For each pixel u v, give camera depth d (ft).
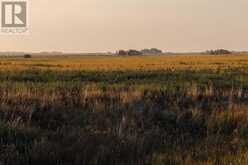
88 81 118.11
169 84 101.04
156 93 77.56
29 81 111.96
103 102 62.75
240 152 36.52
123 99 65.36
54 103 59.93
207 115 54.95
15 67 205.16
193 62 285.23
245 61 301.84
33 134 41.47
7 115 50.14
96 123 48.29
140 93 73.67
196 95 74.02
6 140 39.68
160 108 60.80
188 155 35.70
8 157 34.37
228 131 48.91
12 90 72.02
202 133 48.49
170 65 236.63
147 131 45.55
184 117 54.85
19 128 42.37
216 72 166.20
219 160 34.68
